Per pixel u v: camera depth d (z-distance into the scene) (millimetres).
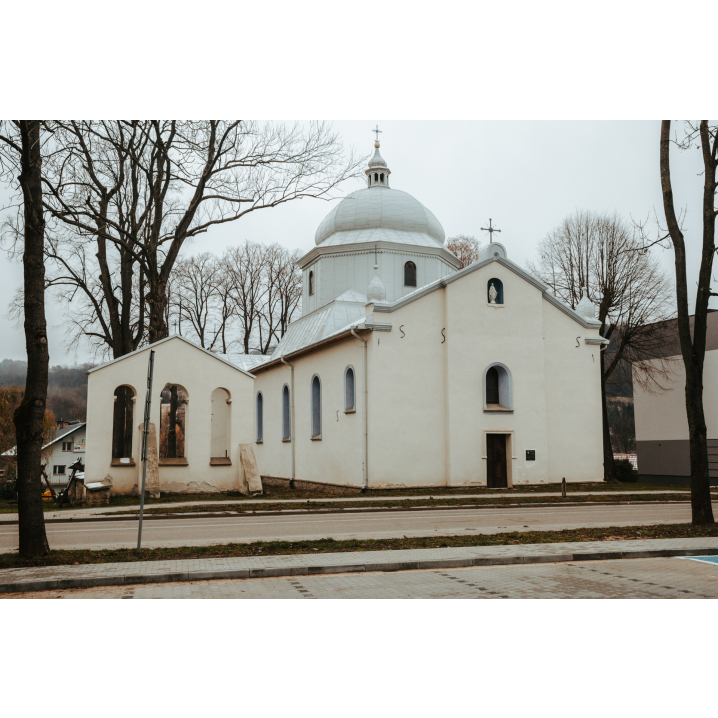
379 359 26531
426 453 26781
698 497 15484
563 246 37781
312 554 11461
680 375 34344
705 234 16016
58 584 9164
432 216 38188
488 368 27766
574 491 26844
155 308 27359
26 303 11703
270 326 54906
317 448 31781
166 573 9695
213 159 26266
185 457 26422
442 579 9703
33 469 11289
